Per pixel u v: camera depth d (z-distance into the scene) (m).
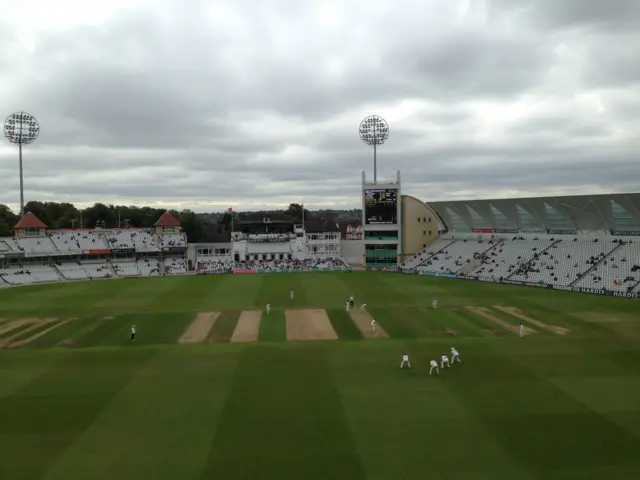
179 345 37.12
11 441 21.25
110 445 20.78
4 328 43.75
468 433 21.66
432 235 99.19
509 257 79.19
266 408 24.50
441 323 44.47
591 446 20.42
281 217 112.19
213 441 21.05
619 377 28.89
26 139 86.69
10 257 79.88
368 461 19.33
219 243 102.25
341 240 106.25
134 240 95.56
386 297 59.34
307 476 18.28
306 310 51.09
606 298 57.19
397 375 29.48
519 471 18.50
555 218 78.31
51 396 26.34
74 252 86.94
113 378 29.25
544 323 44.09
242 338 39.34
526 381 28.27
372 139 94.00
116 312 50.50
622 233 70.12
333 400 25.52
